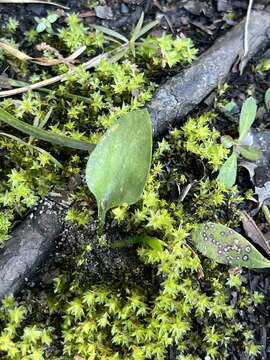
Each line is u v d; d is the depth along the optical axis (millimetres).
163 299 241
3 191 256
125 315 239
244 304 260
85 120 267
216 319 256
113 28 297
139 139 221
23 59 275
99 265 254
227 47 286
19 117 262
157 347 239
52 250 256
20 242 247
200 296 247
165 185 267
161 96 272
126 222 254
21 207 254
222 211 268
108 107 266
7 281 241
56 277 252
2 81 271
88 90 272
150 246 245
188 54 281
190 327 250
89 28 294
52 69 280
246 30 288
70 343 239
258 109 288
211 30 300
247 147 271
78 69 271
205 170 268
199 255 257
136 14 300
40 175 256
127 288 248
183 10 303
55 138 243
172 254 243
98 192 230
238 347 255
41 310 246
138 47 284
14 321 235
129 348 239
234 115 285
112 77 273
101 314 240
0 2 287
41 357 234
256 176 275
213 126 282
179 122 279
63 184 256
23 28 291
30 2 292
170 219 249
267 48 299
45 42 287
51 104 268
